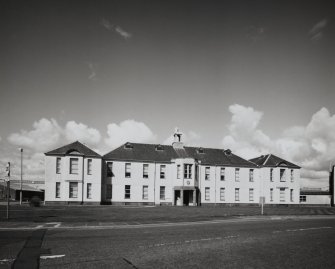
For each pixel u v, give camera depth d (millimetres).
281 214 37656
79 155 50344
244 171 61594
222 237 17125
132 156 55688
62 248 13039
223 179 59938
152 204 55094
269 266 10578
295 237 17625
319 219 31797
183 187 54688
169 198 56062
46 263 10352
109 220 26094
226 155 63594
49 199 48688
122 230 19703
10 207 39500
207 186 58688
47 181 49000
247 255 12289
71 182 49719
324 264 11000
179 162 55594
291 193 62375
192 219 28297
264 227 22812
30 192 70938
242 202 60438
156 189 55750
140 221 25703
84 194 50344
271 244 15039
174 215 32125
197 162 57594
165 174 56656
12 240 15078
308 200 72312
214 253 12539
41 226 21219
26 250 12539
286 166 62312
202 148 62688
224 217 31297
